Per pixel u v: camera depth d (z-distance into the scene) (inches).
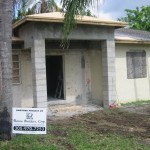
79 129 397.4
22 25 566.9
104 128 418.6
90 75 665.6
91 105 644.1
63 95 652.7
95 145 326.6
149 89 722.8
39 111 297.7
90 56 662.5
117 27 612.4
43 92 529.3
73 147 317.7
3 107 325.1
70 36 562.9
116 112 539.8
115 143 337.4
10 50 329.7
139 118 494.3
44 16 523.8
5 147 308.2
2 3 325.4
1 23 325.1
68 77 649.0
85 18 573.0
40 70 529.7
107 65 607.2
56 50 632.4
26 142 325.4
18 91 589.9
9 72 327.9
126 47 682.2
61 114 550.6
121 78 672.4
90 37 584.4
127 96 681.0
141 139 370.9
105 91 613.3
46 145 316.5
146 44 711.1
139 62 705.0
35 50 528.4
